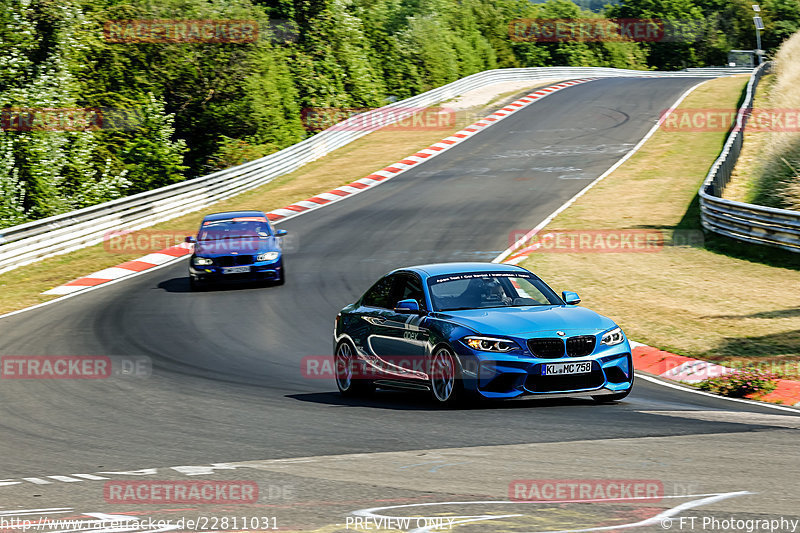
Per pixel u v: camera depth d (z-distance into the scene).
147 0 70.38
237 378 18.31
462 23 126.12
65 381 18.42
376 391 17.09
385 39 99.81
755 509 7.98
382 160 65.06
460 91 91.94
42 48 58.91
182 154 67.69
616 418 12.81
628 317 22.98
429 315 14.66
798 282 27.02
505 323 13.77
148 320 26.31
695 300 25.05
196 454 11.55
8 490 9.96
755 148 55.38
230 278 30.88
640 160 58.50
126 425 13.88
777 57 87.06
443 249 36.72
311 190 55.53
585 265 31.58
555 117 78.25
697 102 80.12
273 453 11.36
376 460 10.61
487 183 53.97
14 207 52.25
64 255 40.09
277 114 73.75
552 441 11.27
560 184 52.16
